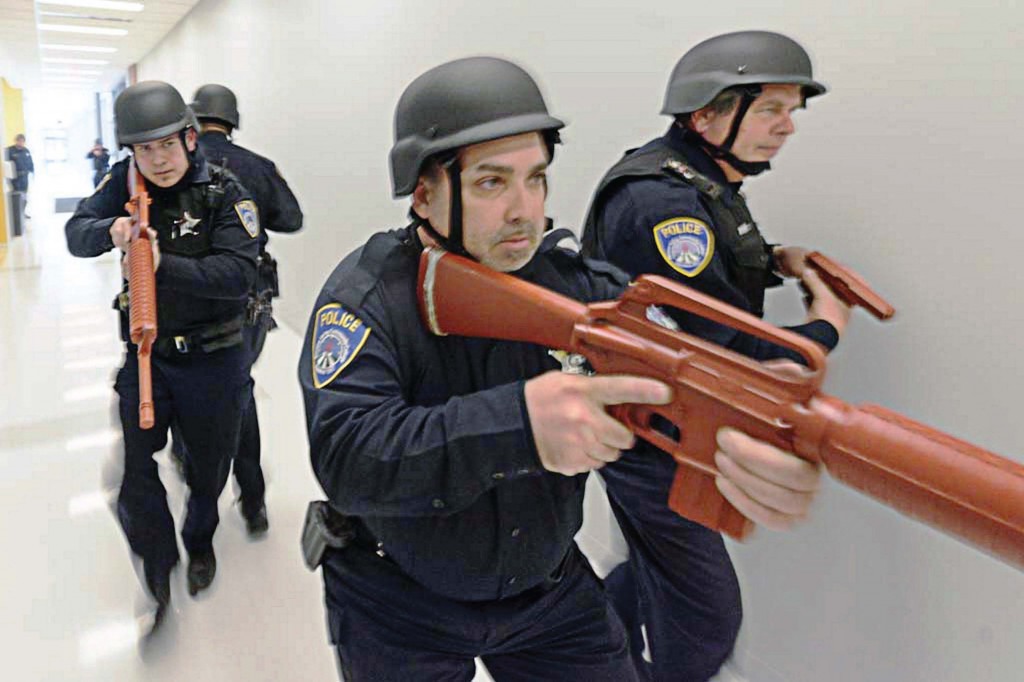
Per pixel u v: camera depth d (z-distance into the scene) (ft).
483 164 2.74
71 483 9.55
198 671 6.28
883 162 4.50
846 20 4.65
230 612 7.09
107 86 55.01
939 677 4.56
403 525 3.28
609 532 7.70
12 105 53.93
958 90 4.06
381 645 3.59
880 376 4.69
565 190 7.55
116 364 14.83
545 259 3.47
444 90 2.77
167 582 6.70
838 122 4.77
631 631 6.00
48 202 59.21
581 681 3.85
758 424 2.19
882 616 4.87
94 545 8.15
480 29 8.71
